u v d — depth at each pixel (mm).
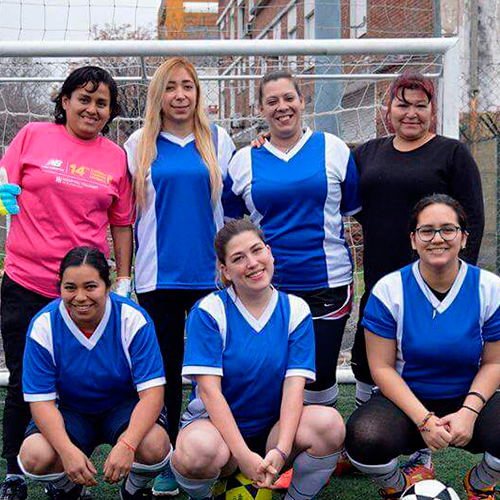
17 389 2883
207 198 3039
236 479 2592
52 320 2621
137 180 3035
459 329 2605
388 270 3025
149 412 2605
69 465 2490
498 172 6594
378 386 2734
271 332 2648
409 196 2957
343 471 3176
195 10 14008
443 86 3906
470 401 2568
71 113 2889
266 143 3129
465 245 2857
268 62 6188
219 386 2600
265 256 2600
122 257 3111
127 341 2654
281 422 2549
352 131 5840
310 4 11281
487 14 8492
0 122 5555
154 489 3008
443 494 2475
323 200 3033
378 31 9680
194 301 3104
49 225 2848
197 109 3084
